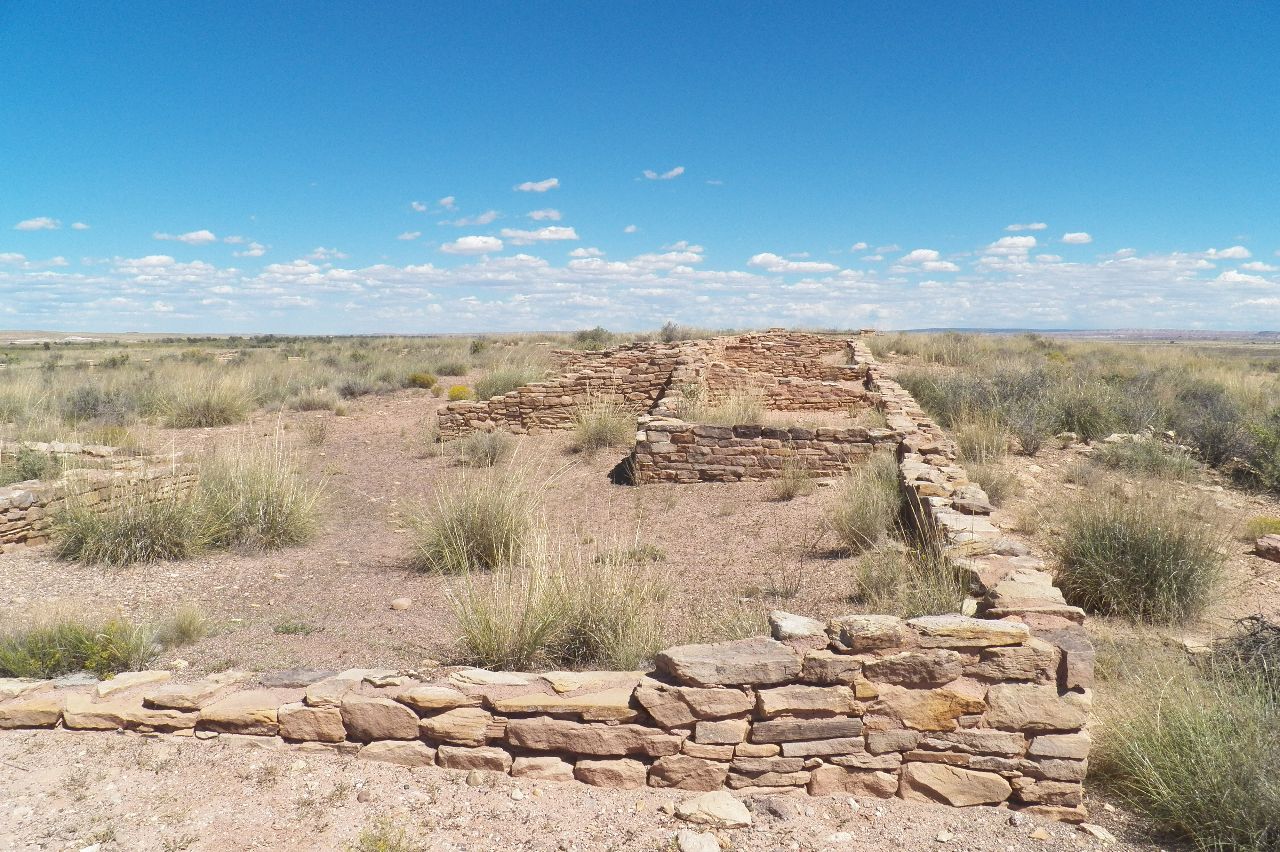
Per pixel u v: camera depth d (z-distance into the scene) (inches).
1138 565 226.7
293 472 367.2
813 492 380.2
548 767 142.6
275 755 148.8
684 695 140.0
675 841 124.9
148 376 863.1
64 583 268.2
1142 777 140.5
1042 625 153.2
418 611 241.9
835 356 1000.2
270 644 212.2
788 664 140.9
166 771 142.9
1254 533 295.4
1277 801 124.1
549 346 1237.7
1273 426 432.5
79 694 164.1
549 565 226.1
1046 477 392.5
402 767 146.3
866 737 141.1
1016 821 135.6
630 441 531.5
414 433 617.6
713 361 776.3
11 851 118.6
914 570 222.5
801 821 133.0
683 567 273.0
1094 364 869.8
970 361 916.6
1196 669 180.2
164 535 303.1
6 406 615.2
